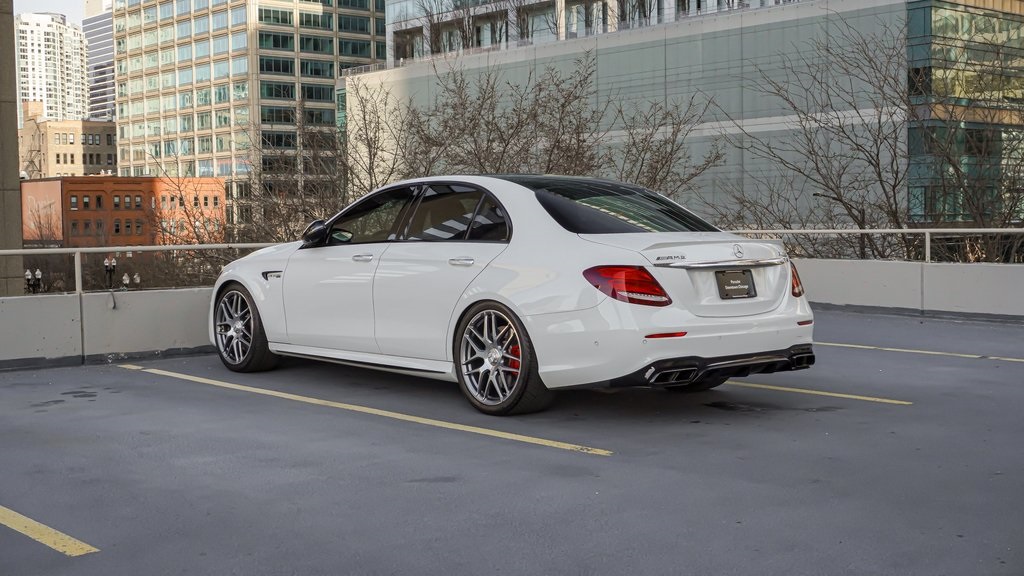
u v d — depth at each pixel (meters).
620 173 21.94
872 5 51.69
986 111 22.27
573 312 6.02
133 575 3.70
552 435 5.98
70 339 9.13
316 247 7.88
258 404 7.11
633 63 65.12
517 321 6.31
